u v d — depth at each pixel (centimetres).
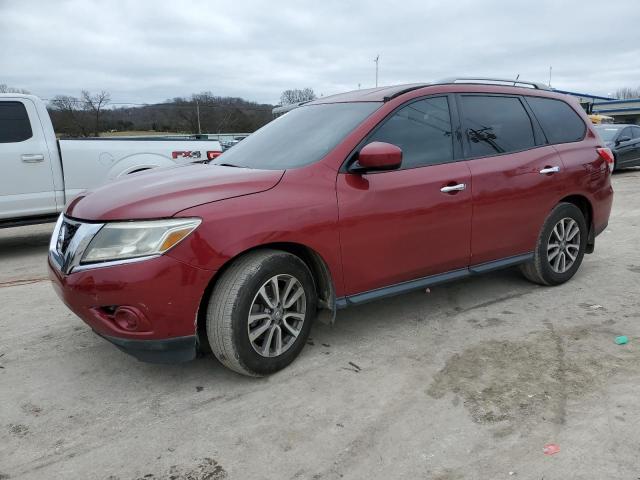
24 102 676
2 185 658
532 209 439
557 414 277
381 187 349
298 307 335
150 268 277
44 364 351
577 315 413
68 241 305
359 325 402
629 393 294
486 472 236
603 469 234
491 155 414
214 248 287
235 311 297
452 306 439
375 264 353
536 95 471
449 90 408
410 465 242
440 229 380
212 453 255
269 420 281
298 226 314
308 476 238
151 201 290
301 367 338
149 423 281
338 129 365
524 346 359
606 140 1540
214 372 335
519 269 485
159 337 286
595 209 495
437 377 321
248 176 323
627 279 503
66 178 700
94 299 282
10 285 541
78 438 269
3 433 274
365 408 289
